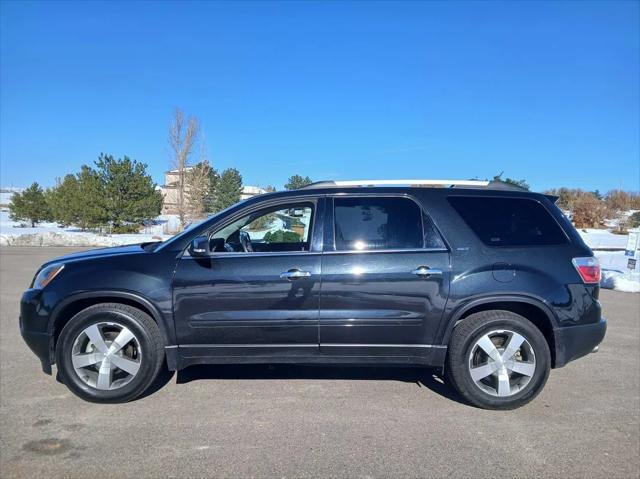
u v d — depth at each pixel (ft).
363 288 13.94
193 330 14.08
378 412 13.83
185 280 14.01
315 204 14.70
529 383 14.01
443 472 10.74
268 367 17.61
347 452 11.56
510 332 14.01
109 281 14.03
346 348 14.23
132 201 109.81
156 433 12.44
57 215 124.06
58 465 10.90
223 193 135.64
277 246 15.47
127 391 14.14
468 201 14.78
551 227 14.76
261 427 12.82
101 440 12.06
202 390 15.38
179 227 117.39
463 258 14.07
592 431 12.75
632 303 30.66
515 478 10.53
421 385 15.98
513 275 13.98
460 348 14.01
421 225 14.40
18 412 13.64
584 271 14.39
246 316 14.01
